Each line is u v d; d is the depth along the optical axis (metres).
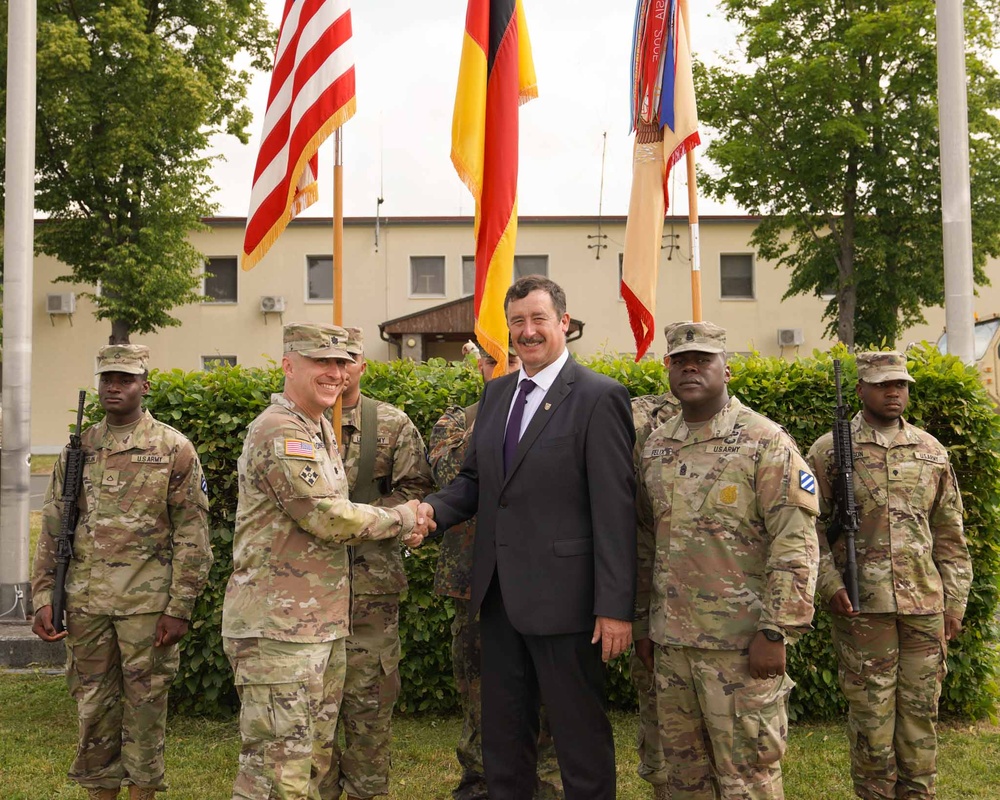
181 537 3.96
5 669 6.17
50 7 18.12
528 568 3.27
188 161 19.98
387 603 3.87
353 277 25.41
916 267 19.17
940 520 3.91
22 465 6.90
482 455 3.48
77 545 3.90
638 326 4.85
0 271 18.88
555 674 3.24
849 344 19.72
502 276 4.33
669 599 3.17
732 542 3.10
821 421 5.12
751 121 20.08
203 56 19.98
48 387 25.55
